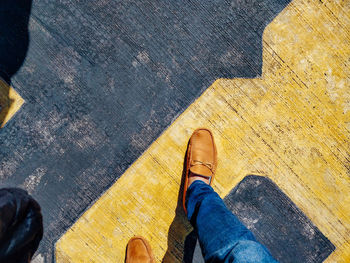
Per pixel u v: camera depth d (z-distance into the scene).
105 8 2.02
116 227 2.01
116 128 2.02
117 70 2.02
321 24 2.07
